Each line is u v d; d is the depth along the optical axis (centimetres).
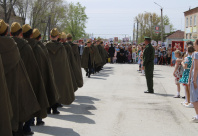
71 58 891
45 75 597
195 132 599
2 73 401
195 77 656
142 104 867
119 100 925
